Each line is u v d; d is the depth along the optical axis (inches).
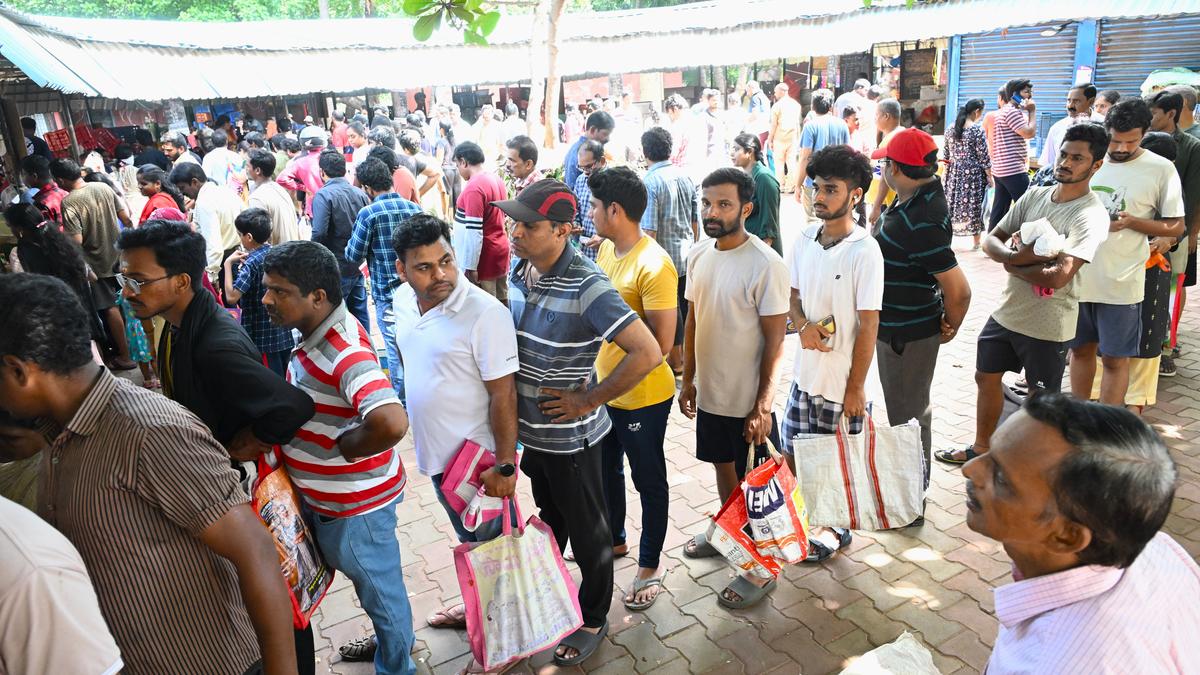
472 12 129.0
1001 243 156.4
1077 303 153.0
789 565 140.9
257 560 68.4
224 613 71.9
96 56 396.5
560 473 111.5
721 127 506.6
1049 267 144.9
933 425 193.0
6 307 59.4
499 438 105.3
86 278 228.8
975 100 362.0
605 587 119.5
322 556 103.9
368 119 690.2
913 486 125.9
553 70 279.7
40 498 66.1
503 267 234.8
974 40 491.8
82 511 63.8
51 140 478.9
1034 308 152.6
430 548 155.0
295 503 97.9
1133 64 420.8
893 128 345.7
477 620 106.5
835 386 130.6
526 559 106.3
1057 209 150.9
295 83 489.7
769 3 603.8
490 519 105.7
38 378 61.2
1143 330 175.8
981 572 135.6
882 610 127.4
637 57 557.9
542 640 107.7
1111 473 43.7
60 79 334.3
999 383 165.3
